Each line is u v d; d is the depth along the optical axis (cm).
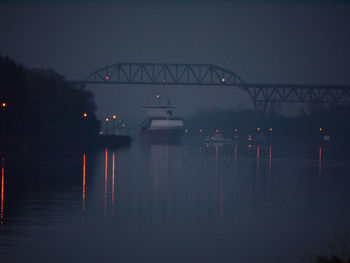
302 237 5206
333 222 5859
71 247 4744
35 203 6838
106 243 4903
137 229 5456
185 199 7406
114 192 8006
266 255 4622
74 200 7125
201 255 4606
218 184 9294
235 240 5094
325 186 9100
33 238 4997
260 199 7475
